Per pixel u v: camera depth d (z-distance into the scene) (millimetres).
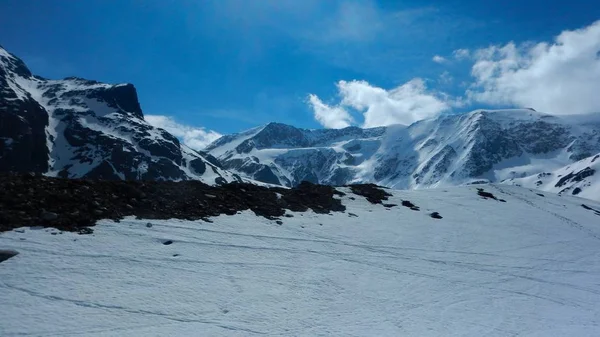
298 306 23172
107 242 25172
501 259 38031
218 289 23266
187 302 21484
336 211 42438
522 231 48000
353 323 22328
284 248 30625
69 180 31188
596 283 34812
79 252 23453
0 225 23719
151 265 24094
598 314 28250
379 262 32031
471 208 54688
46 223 25156
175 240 27516
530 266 37344
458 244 40031
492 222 49594
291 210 39156
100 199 29641
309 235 34344
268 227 33812
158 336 18406
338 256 31469
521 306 28297
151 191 33750
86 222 26516
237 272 25594
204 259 26172
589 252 43688
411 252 35688
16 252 21828
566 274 36375
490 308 27234
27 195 27188
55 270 21453
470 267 34750
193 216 31828
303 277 26766
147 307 20422
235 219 33594
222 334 19344
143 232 27406
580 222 57219
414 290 28203
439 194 60781
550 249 43125
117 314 19453
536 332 24297
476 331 23469
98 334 17875
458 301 27625
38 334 17219
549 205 65312
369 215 43562
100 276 21953
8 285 19688
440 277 31375
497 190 69375
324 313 22938
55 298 19562
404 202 51281
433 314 25031
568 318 27031
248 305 22297
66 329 17812
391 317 23750
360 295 25938
